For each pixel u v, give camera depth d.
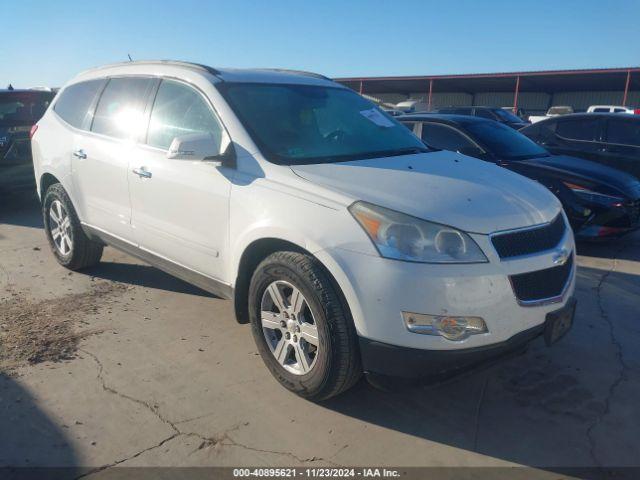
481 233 2.78
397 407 3.19
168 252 3.96
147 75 4.29
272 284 3.17
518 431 2.99
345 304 2.85
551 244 3.04
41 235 6.64
